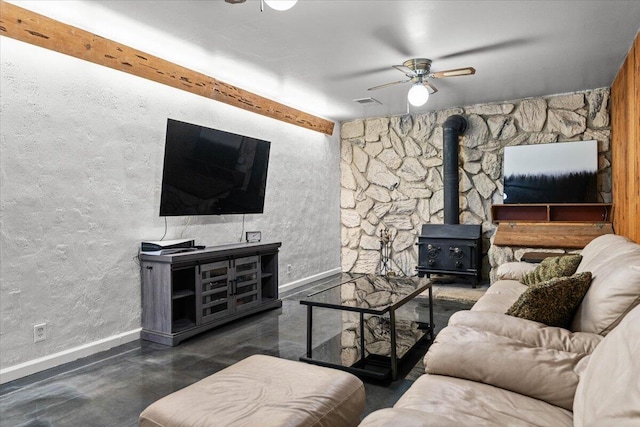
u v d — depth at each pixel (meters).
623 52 3.77
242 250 4.01
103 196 3.29
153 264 3.45
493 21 3.11
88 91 3.19
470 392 1.46
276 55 3.76
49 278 2.92
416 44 3.53
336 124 6.72
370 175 6.58
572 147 5.21
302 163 5.86
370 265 6.57
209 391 1.58
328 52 3.70
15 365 2.71
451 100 5.55
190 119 4.10
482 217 5.77
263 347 3.27
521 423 1.27
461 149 5.87
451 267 5.50
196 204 3.97
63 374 2.77
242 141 4.46
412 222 6.27
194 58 3.83
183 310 3.69
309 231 6.00
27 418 2.20
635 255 1.80
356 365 2.79
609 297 1.65
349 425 1.60
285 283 5.47
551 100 5.34
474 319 1.79
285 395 1.54
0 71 2.67
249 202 4.68
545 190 5.36
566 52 3.77
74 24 3.06
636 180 3.43
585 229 4.82
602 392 0.98
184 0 2.74
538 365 1.47
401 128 6.33
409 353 3.06
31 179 2.82
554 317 1.87
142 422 1.46
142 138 3.63
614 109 4.69
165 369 2.85
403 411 0.97
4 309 2.67
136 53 3.51
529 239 4.93
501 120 5.63
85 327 3.13
